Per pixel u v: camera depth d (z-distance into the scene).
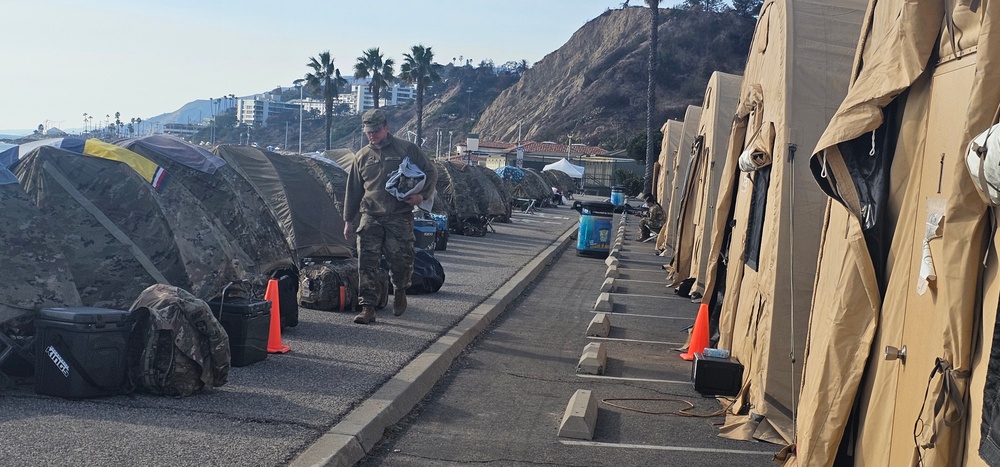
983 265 4.25
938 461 4.42
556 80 147.25
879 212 5.52
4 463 5.46
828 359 5.71
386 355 9.32
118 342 7.10
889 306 5.39
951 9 4.77
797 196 7.75
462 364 9.83
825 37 8.23
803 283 7.62
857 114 5.49
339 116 193.00
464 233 27.73
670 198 26.83
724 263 10.88
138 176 9.42
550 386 9.05
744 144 10.40
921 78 5.22
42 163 9.03
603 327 12.02
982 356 4.21
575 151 97.00
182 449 5.95
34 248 7.71
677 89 133.25
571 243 28.44
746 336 8.76
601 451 6.93
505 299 14.38
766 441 7.39
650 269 21.16
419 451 6.70
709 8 145.75
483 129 152.38
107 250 8.89
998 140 3.80
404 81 71.06
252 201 12.59
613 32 144.25
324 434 6.49
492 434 7.25
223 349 7.48
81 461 5.59
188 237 9.47
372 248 11.05
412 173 10.92
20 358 7.51
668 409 8.35
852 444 5.82
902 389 5.09
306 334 10.20
